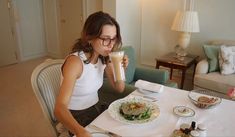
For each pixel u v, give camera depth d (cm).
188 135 100
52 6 492
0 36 451
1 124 258
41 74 142
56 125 144
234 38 328
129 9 377
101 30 118
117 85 142
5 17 451
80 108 138
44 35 532
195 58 339
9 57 474
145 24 404
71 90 113
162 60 331
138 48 425
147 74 255
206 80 283
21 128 252
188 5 352
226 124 115
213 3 331
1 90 349
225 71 288
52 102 143
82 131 93
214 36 344
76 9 452
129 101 132
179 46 345
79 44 130
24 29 488
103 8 360
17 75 413
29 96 331
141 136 105
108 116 121
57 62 155
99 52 126
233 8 317
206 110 130
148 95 149
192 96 145
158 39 397
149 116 118
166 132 108
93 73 133
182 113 123
